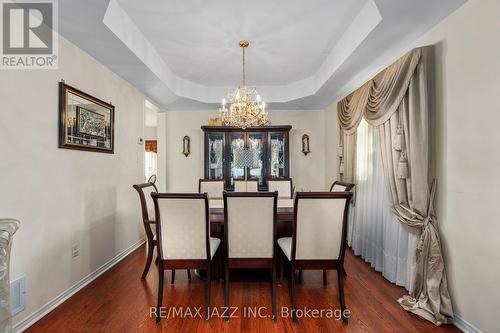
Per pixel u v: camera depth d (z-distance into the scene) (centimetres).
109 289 216
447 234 176
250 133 411
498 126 143
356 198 304
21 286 164
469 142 160
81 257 220
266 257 183
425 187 184
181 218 178
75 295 206
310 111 450
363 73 282
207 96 398
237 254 183
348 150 318
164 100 385
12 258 159
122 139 293
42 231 181
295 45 271
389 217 232
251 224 181
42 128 181
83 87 224
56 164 194
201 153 447
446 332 160
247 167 408
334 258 180
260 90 402
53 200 191
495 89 144
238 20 224
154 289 217
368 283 227
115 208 276
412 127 190
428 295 176
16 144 162
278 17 220
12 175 160
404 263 216
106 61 246
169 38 255
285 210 217
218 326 167
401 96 200
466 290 161
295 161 449
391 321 172
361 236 291
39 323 170
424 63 184
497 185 144
